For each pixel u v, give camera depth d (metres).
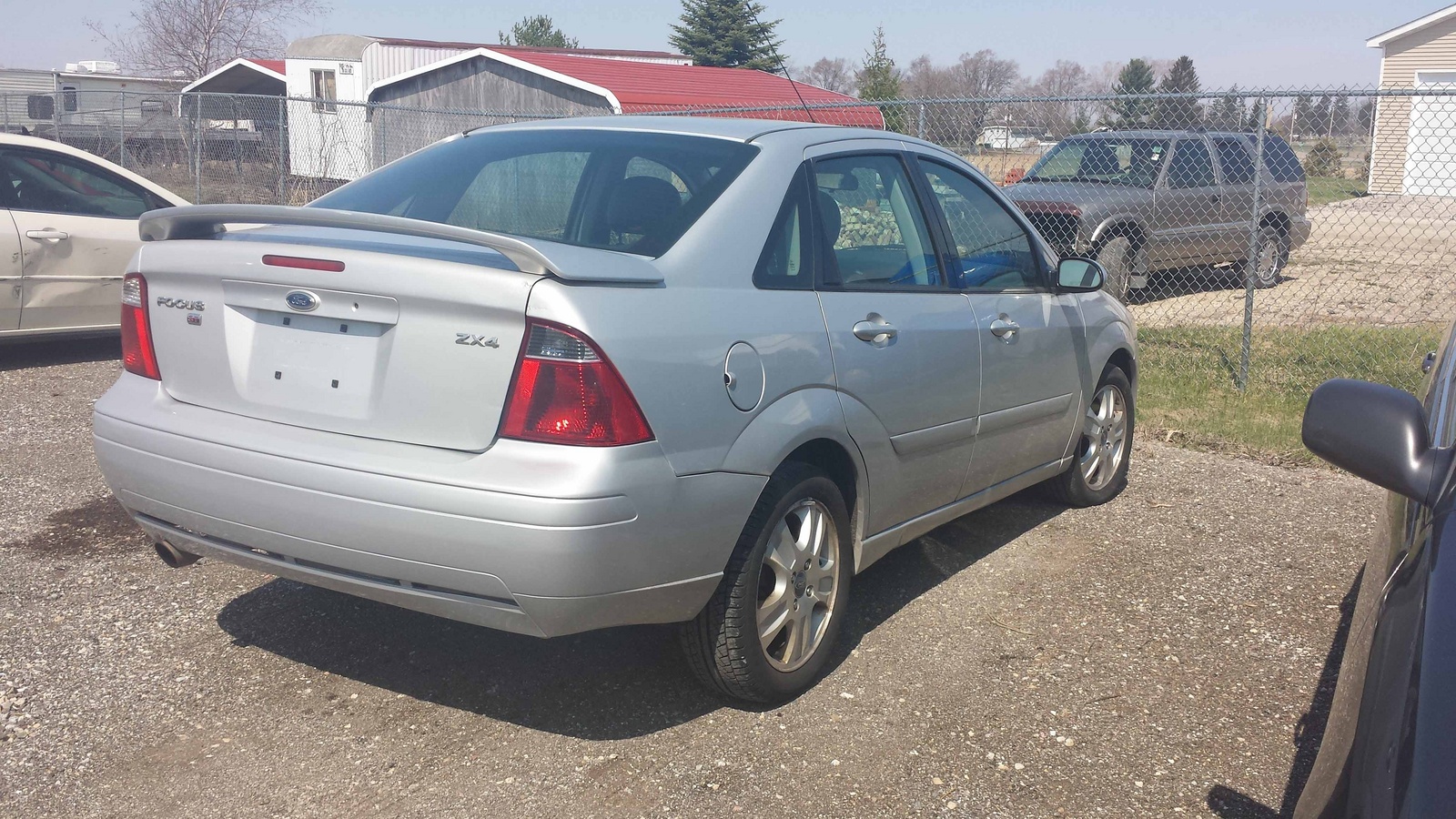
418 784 2.96
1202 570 4.61
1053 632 3.98
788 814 2.86
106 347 8.50
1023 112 12.23
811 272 3.42
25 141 7.56
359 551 2.80
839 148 3.77
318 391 2.91
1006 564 4.62
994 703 3.46
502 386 2.69
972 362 4.04
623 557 2.73
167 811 2.82
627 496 2.70
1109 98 7.81
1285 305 11.80
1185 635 3.99
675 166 3.41
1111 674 3.68
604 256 2.90
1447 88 7.12
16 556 4.37
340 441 2.86
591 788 2.95
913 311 3.78
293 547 2.90
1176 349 9.08
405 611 4.00
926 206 4.09
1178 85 53.91
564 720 3.29
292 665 3.57
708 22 33.56
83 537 4.59
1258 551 4.84
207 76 27.77
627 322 2.76
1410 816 1.45
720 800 2.91
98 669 3.51
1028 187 11.66
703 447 2.90
